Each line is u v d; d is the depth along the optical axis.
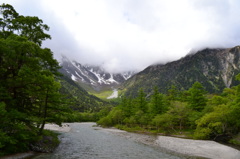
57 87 29.27
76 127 86.81
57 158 22.75
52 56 25.61
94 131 68.25
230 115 39.78
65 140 39.72
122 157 25.39
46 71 22.88
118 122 91.75
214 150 30.64
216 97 53.47
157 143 38.62
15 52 18.38
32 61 20.55
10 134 20.22
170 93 86.75
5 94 19.16
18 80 20.02
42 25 25.39
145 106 81.31
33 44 19.20
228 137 40.62
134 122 75.69
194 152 29.33
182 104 64.62
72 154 25.81
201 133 43.59
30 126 25.28
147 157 25.72
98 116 159.00
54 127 68.25
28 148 23.75
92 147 32.75
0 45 16.92
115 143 38.69
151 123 66.00
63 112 31.20
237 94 38.03
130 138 47.69
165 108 70.38
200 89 62.25
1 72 20.28
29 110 26.58
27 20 23.72
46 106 28.91
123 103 96.19
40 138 26.75
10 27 23.53
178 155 27.20
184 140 42.62
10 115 18.81
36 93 23.97
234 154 27.59
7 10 23.59
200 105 59.28
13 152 21.20
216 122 40.56
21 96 24.11
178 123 62.34
